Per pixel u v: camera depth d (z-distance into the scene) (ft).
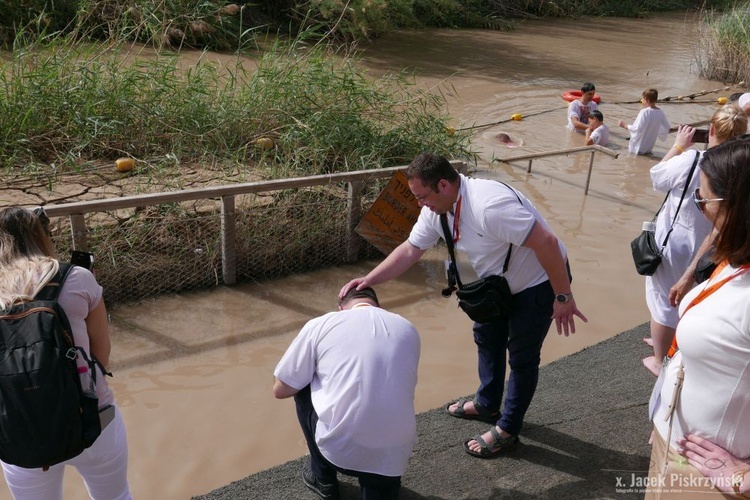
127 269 18.52
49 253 9.30
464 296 11.64
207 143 24.31
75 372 8.42
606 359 16.16
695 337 7.11
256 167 23.29
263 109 25.34
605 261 22.22
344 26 52.49
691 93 47.67
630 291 20.43
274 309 18.83
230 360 16.61
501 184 11.23
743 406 6.97
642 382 15.20
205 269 19.44
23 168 21.68
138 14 42.22
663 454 7.88
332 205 21.02
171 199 18.07
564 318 11.20
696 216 12.81
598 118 34.53
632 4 84.79
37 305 8.34
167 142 24.35
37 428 8.15
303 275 20.65
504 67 51.88
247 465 13.41
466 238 11.39
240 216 19.81
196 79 26.53
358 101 27.35
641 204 27.04
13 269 8.63
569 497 11.79
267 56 29.40
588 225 24.86
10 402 8.07
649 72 53.78
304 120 25.20
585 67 54.03
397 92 33.71
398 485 10.63
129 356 16.48
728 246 6.81
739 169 6.67
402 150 25.89
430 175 10.99
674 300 12.42
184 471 13.17
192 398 15.23
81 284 8.93
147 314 18.21
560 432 13.43
